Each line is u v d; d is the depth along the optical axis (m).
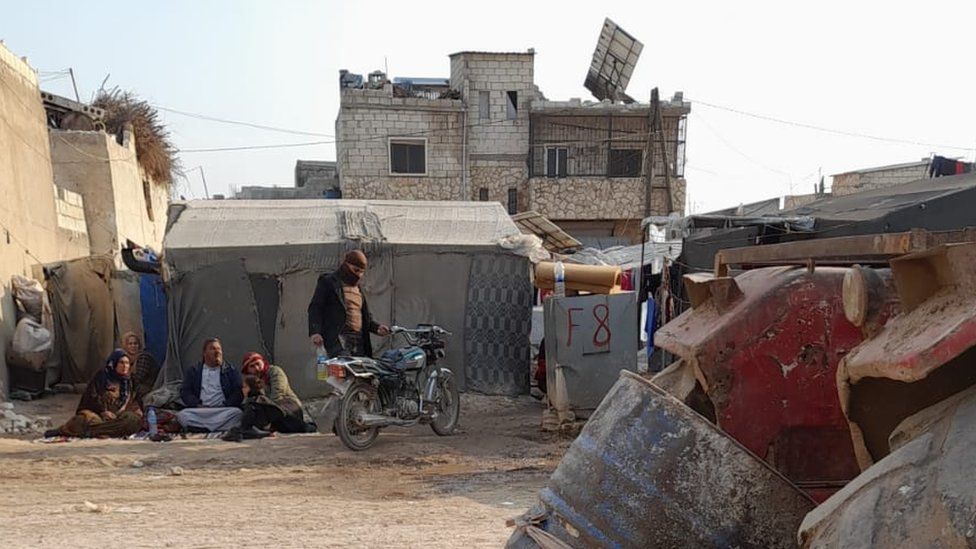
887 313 1.89
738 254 3.04
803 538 1.76
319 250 11.56
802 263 2.92
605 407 2.55
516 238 12.08
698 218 13.05
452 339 11.80
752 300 2.73
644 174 31.61
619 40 34.78
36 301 12.36
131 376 10.63
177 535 4.85
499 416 10.56
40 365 11.96
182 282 11.36
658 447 2.31
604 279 11.44
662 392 2.39
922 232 1.86
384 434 8.96
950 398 1.69
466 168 31.39
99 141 18.50
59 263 13.34
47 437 9.03
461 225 12.57
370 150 31.02
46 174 14.44
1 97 12.29
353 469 7.16
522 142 31.75
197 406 9.38
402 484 6.56
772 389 2.69
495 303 11.86
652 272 16.42
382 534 4.86
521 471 7.06
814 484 2.68
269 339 11.50
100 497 6.06
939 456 1.51
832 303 2.70
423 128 31.19
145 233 22.28
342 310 8.47
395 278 11.72
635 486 2.31
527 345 11.90
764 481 2.21
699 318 2.97
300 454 7.80
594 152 31.59
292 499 5.99
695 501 2.24
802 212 12.89
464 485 6.49
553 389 9.31
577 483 2.46
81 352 13.16
